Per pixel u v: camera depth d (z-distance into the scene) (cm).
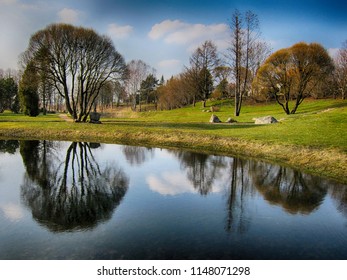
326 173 1367
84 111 3731
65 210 920
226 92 8781
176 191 1129
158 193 1103
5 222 828
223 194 1092
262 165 1588
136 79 8781
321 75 4247
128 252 657
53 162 1689
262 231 771
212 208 941
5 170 1483
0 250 672
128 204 977
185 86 8312
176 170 1484
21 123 3431
